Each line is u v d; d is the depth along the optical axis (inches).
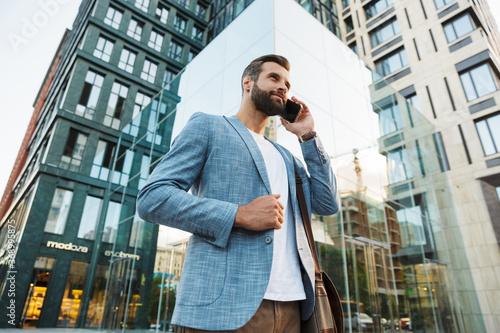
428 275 291.0
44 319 513.0
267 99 44.6
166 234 273.6
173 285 239.1
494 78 534.9
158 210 31.0
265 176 36.9
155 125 387.5
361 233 215.2
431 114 589.0
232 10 639.8
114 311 325.1
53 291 534.6
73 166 631.8
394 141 325.7
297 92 215.9
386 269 222.8
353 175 234.8
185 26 919.0
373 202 243.9
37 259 545.0
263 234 32.5
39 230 561.9
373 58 695.1
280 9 235.0
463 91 565.3
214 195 34.2
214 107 256.8
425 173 386.3
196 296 28.5
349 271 189.8
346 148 239.6
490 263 463.5
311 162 48.1
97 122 684.7
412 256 269.3
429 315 256.2
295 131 50.3
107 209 512.1
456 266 375.6
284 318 32.0
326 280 38.9
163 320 237.8
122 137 516.1
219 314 27.5
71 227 590.6
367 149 266.5
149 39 832.3
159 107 391.9
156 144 368.2
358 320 179.9
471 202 508.4
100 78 727.7
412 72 631.2
